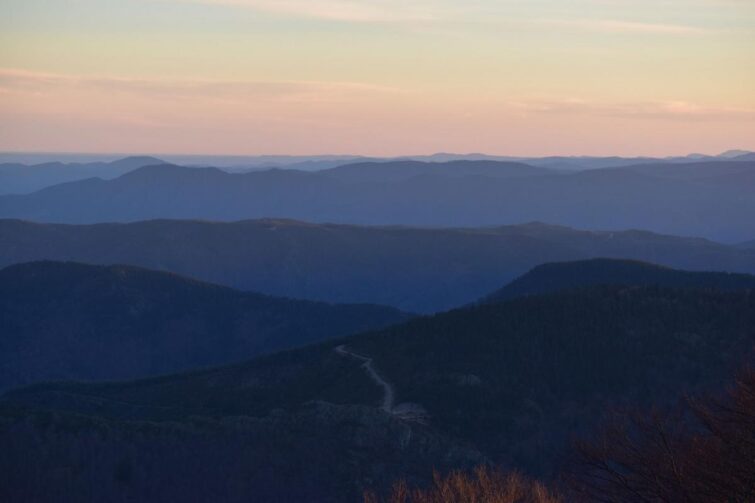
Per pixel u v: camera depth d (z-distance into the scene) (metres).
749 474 24.20
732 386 28.52
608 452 26.66
